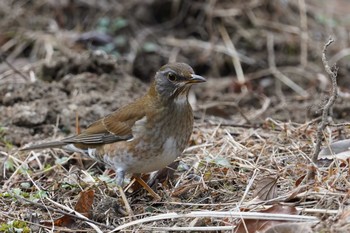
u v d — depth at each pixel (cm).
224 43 1883
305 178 1032
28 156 1300
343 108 1510
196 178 1127
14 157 1294
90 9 1958
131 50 1870
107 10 1948
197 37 1927
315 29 1964
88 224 1023
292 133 1262
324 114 1032
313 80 1744
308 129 1254
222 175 1121
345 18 2009
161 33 1923
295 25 1944
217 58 1848
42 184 1191
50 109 1480
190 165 1187
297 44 1881
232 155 1197
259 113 1564
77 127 1332
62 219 1023
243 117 1502
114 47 1878
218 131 1342
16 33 1903
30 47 1873
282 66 1847
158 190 1130
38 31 1911
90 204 1048
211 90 1742
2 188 1182
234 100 1677
